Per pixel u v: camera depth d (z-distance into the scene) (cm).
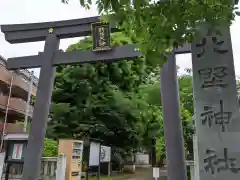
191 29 321
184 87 1529
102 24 847
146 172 2122
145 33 337
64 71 1427
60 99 1441
